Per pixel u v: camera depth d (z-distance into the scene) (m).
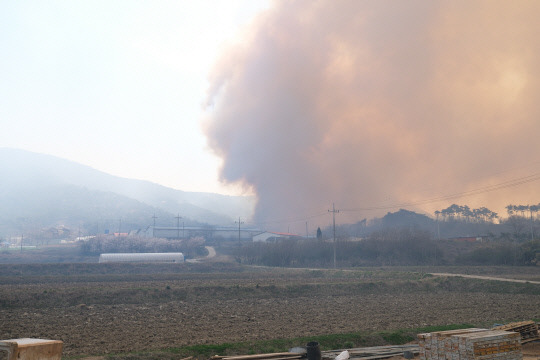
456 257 123.06
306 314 40.72
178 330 31.95
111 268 112.94
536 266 106.75
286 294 58.16
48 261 153.25
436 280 68.44
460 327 31.28
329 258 135.50
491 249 121.19
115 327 33.47
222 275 92.69
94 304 49.16
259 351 24.69
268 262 136.50
